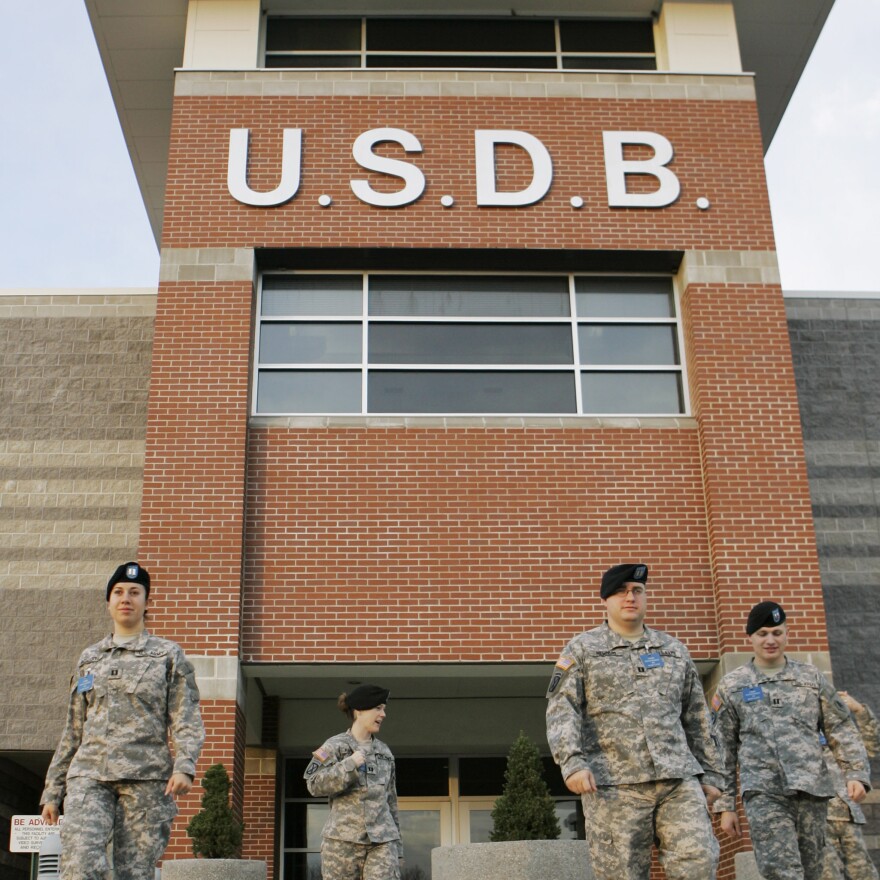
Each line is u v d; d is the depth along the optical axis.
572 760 6.25
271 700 17.97
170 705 7.09
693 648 15.00
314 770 8.84
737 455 15.55
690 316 16.27
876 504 17.61
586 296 16.84
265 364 16.22
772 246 16.59
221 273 16.12
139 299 18.16
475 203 16.59
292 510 15.33
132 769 6.81
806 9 18.31
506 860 10.77
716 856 6.21
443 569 15.16
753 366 15.98
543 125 17.00
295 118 16.89
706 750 6.67
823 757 8.16
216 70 17.06
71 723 7.06
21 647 16.34
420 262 16.70
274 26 18.45
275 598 14.97
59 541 16.84
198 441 15.33
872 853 15.74
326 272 16.73
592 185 16.77
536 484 15.55
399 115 16.95
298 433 15.66
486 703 18.28
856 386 18.19
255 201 16.42
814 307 18.58
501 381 16.31
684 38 17.98
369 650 14.81
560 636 14.96
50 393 17.61
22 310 18.03
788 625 14.88
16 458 17.23
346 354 16.34
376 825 8.79
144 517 14.98
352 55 18.38
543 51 18.58
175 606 14.63
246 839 17.45
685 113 17.17
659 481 15.67
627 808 6.29
